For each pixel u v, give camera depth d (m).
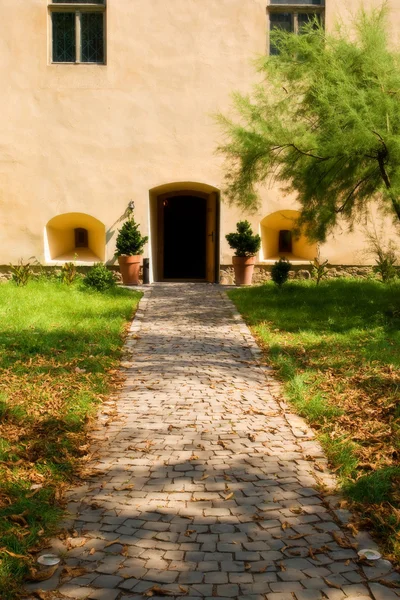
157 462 4.11
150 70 15.13
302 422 5.01
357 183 10.33
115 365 6.95
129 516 3.32
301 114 10.85
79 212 15.21
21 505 3.31
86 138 15.16
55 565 2.82
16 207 15.18
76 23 15.15
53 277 13.75
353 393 5.66
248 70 15.13
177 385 6.16
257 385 6.27
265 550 2.98
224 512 3.38
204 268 20.70
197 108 15.18
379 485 3.55
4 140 15.11
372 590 2.65
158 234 16.75
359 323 9.38
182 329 9.35
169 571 2.79
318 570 2.81
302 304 11.11
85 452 4.27
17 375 6.11
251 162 10.66
